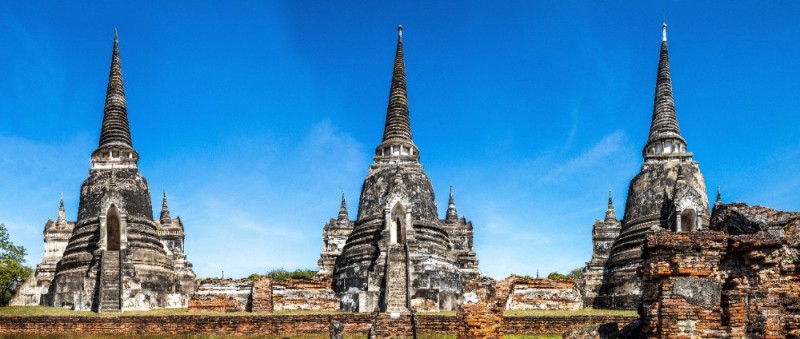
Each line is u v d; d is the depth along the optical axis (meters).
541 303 42.19
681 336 15.43
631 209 46.12
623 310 40.50
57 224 55.41
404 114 50.62
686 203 41.47
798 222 16.00
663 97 48.66
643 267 16.72
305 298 41.91
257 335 33.84
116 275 41.41
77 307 40.38
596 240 53.16
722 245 15.82
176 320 34.47
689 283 15.65
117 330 34.38
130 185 47.34
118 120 49.59
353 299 41.19
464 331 20.97
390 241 42.88
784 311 15.50
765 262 15.69
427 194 47.03
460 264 48.41
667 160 46.44
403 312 37.47
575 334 18.39
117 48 51.94
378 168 48.25
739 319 15.43
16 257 52.66
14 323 34.59
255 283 40.78
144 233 46.25
